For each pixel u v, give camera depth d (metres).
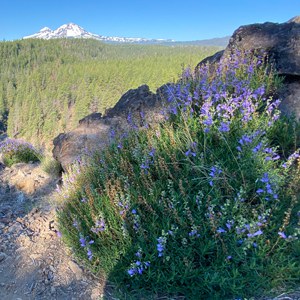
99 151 5.18
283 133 3.96
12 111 103.44
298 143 3.89
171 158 3.67
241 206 3.00
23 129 91.81
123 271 3.09
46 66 145.62
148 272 2.86
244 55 5.60
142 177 3.72
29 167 7.62
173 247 2.94
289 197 3.16
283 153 3.80
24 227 4.62
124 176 3.83
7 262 3.84
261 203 3.04
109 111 7.58
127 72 104.00
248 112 3.90
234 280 2.62
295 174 3.36
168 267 2.90
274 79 5.18
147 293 2.92
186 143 3.83
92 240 3.28
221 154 3.74
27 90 111.81
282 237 2.82
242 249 2.72
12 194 6.32
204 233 2.93
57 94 100.94
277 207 3.03
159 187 3.56
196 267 2.93
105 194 3.75
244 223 2.73
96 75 106.06
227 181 3.29
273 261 2.73
